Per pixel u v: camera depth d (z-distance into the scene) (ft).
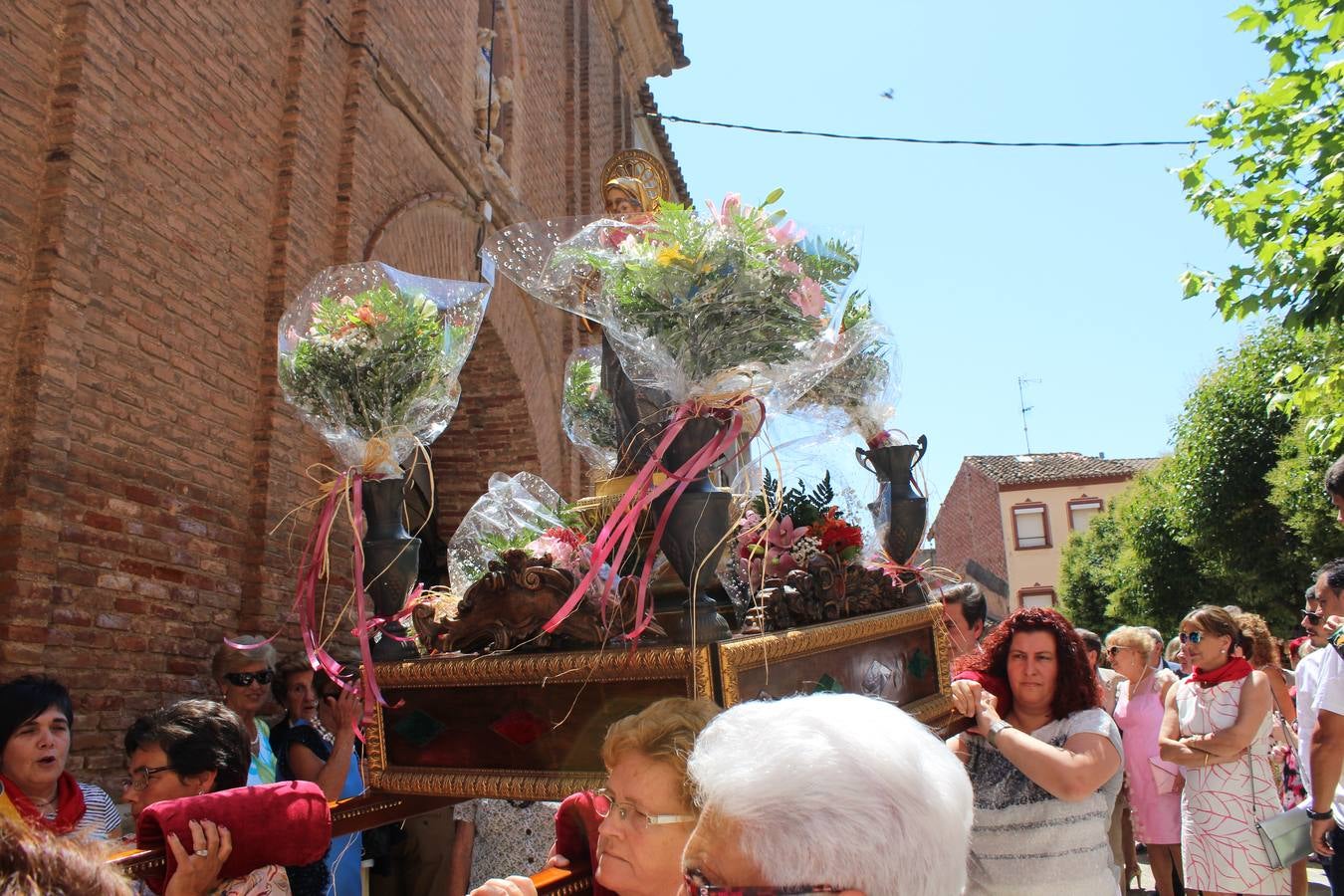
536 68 39.65
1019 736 9.74
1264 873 16.85
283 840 7.48
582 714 7.59
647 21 50.85
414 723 8.50
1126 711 21.62
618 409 9.17
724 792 4.61
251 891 7.63
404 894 16.05
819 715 4.77
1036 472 154.30
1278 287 22.82
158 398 18.66
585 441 11.30
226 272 20.88
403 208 27.35
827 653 8.24
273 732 15.90
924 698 9.86
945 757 4.92
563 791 7.52
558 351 38.01
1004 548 149.59
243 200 21.63
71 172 16.80
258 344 21.68
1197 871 17.52
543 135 39.91
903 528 10.51
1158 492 79.87
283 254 22.38
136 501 17.94
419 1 29.78
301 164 23.31
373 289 9.92
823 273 8.34
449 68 31.60
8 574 15.26
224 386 20.51
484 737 8.09
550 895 6.99
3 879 3.82
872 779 4.50
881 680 9.07
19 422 15.81
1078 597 118.21
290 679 16.11
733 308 7.43
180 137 19.80
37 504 15.70
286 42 23.73
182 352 19.39
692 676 6.84
